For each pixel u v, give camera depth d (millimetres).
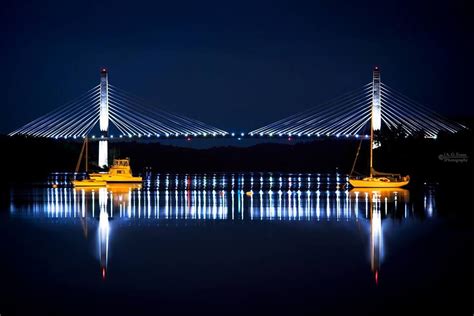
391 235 58531
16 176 190250
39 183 169625
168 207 88750
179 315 34750
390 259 47219
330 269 44188
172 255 49188
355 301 36781
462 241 54594
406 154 179875
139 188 146250
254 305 36188
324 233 60219
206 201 100625
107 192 127625
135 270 44094
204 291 38906
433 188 134875
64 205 92250
